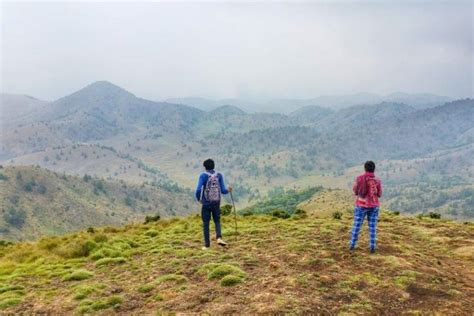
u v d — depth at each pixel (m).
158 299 9.52
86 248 16.94
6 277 13.62
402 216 22.36
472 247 13.15
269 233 16.50
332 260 10.96
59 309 9.77
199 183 13.50
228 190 14.04
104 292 10.61
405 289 8.95
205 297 9.13
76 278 12.46
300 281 9.43
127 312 9.11
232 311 8.20
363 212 11.70
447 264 11.38
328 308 8.12
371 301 8.41
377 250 11.94
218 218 13.87
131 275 12.11
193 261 12.45
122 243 17.48
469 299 8.56
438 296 8.67
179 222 24.19
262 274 10.37
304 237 14.54
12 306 10.32
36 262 16.11
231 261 11.86
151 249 15.98
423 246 13.59
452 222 19.50
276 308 8.03
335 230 15.70
